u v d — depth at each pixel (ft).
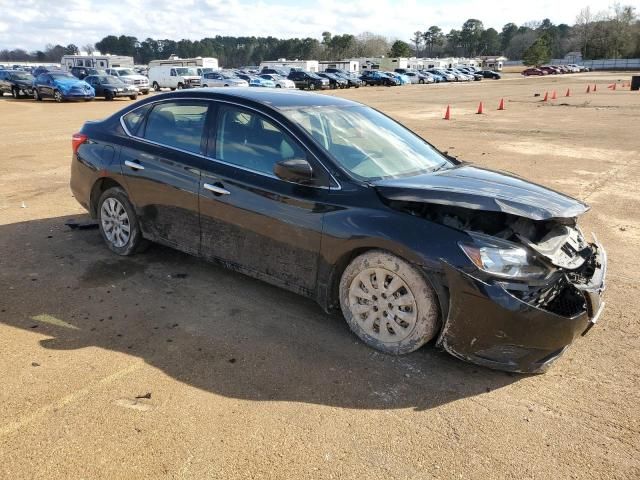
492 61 394.73
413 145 15.02
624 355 12.22
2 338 12.16
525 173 32.73
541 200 11.52
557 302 10.87
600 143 45.83
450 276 10.54
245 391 10.50
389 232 11.17
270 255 13.26
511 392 10.75
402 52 401.08
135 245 16.69
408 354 11.91
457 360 11.81
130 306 13.91
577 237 12.65
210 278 15.75
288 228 12.69
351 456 8.88
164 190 15.15
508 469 8.71
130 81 100.94
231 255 14.11
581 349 12.46
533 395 10.68
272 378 10.96
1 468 8.37
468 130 55.16
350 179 12.10
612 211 24.40
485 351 10.75
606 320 13.89
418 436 9.41
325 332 12.84
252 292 14.90
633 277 16.87
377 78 180.34
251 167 13.51
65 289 14.79
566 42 478.18
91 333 12.51
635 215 23.79
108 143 16.76
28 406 9.83
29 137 45.16
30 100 94.84
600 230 21.63
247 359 11.62
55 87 89.66
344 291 12.35
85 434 9.16
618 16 388.98
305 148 12.71
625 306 14.74
